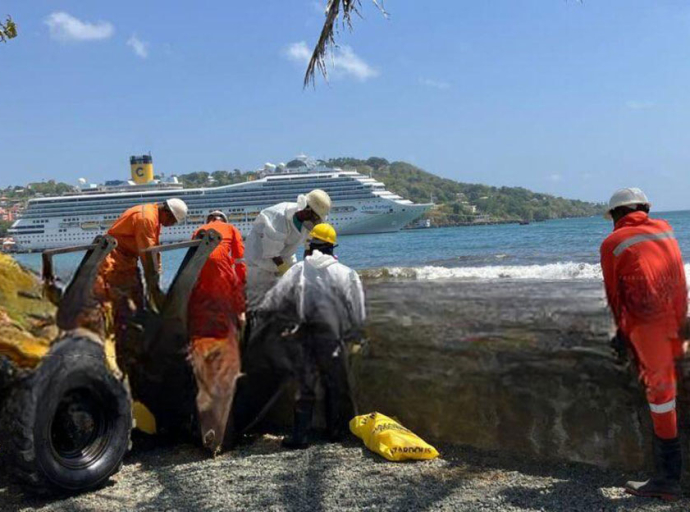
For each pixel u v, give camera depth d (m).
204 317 4.79
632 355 3.62
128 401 4.19
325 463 4.29
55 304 3.89
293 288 4.91
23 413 3.56
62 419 3.88
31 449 3.57
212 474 4.18
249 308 5.10
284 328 4.88
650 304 3.41
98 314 4.12
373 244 42.88
